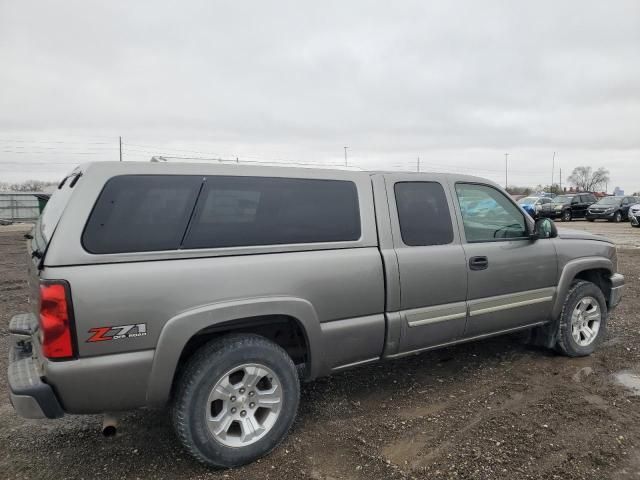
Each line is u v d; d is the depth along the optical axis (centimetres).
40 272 245
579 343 464
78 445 313
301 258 307
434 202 380
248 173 305
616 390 386
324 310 315
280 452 302
